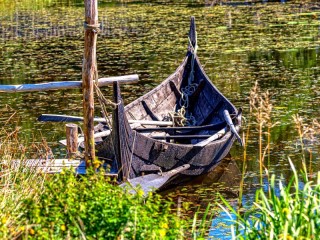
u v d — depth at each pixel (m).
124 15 112.12
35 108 55.97
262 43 80.06
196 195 37.72
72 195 20.81
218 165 42.53
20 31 100.69
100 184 21.52
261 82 61.12
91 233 19.47
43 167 30.83
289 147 43.84
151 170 37.31
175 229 20.92
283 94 56.41
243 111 52.31
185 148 38.72
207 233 30.06
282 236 19.77
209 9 113.88
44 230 19.58
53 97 60.06
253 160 42.53
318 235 20.56
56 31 99.12
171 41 85.38
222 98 48.19
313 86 58.91
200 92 51.69
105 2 134.75
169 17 107.00
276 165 40.88
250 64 69.19
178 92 51.78
